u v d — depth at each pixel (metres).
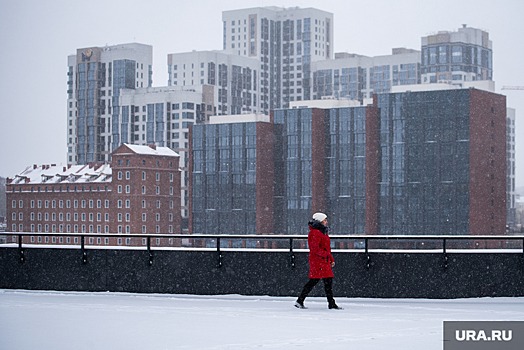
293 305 21.94
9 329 17.69
